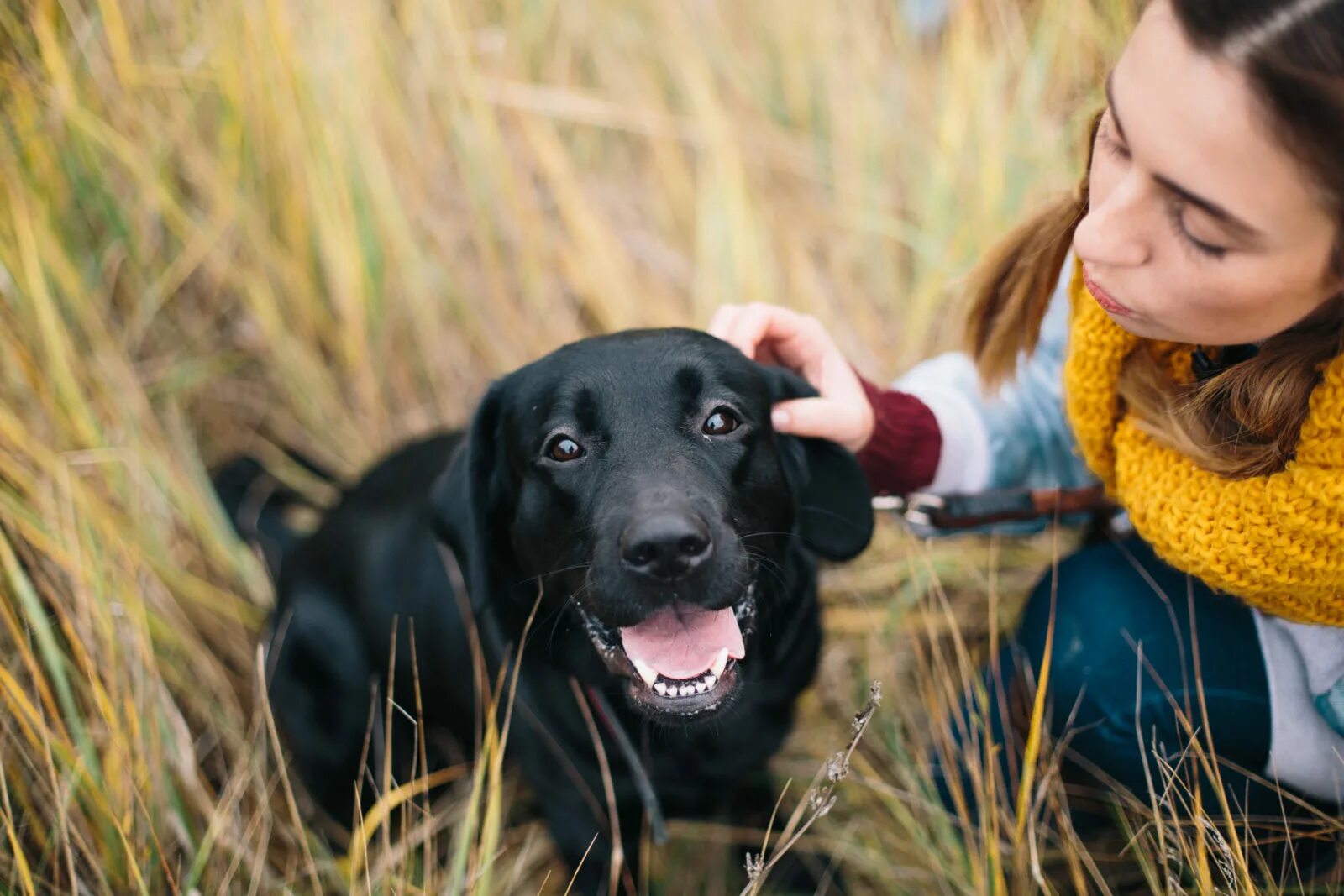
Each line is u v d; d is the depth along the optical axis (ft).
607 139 11.40
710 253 9.84
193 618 8.21
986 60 10.64
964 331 6.38
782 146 11.10
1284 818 5.59
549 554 5.82
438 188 10.34
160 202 9.09
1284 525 4.65
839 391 6.33
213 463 9.60
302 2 9.25
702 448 5.58
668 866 7.37
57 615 7.21
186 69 8.97
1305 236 3.66
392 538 7.29
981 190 9.78
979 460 6.74
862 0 11.21
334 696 7.63
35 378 7.95
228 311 9.92
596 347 5.82
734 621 5.63
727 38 11.47
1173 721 6.02
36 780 6.66
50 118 8.45
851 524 6.28
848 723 7.71
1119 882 6.60
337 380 9.95
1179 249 3.95
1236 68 3.48
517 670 5.67
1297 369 4.43
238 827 6.93
